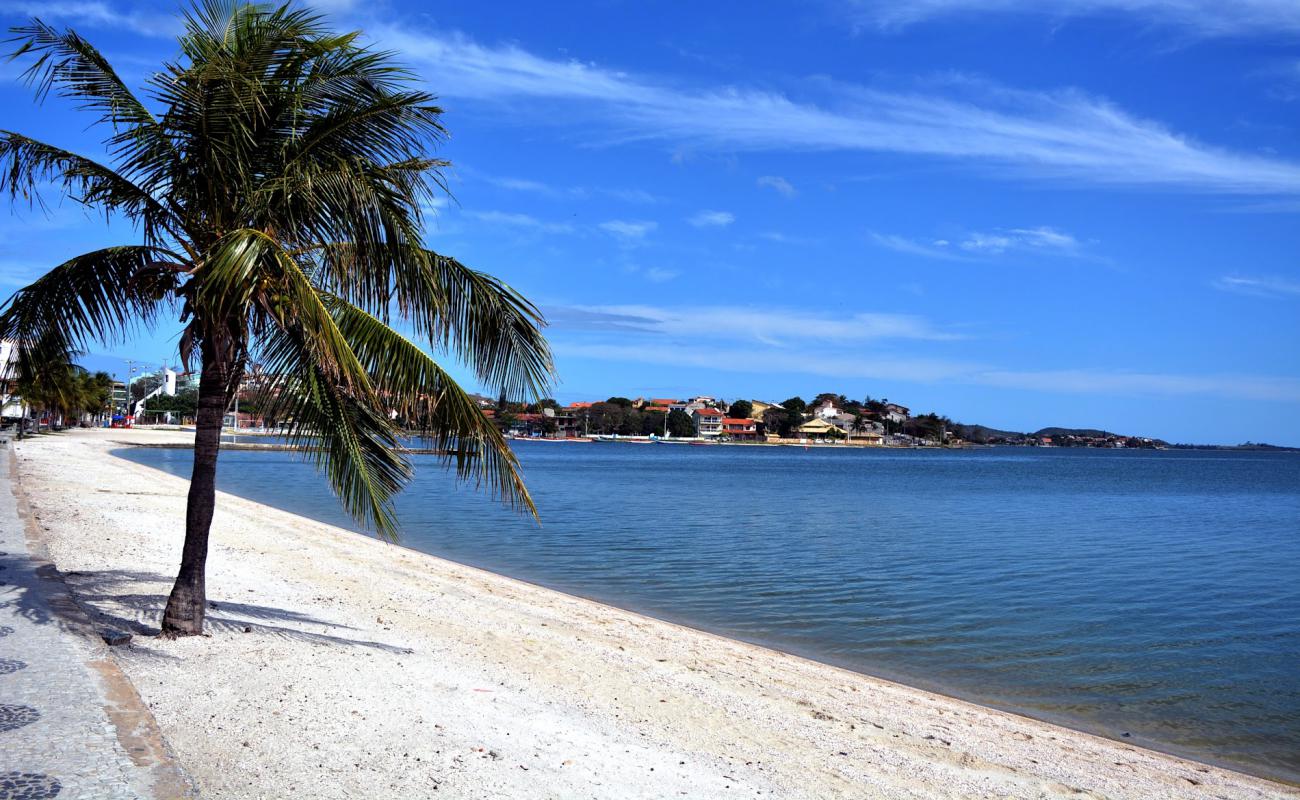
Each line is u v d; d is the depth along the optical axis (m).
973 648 13.51
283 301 7.59
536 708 7.78
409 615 12.02
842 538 28.78
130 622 9.14
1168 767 8.27
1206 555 26.22
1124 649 13.59
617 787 5.96
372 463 8.70
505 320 8.70
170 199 8.18
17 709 5.97
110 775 4.96
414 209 8.45
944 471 103.69
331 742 6.06
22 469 33.00
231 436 112.50
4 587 10.01
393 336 7.63
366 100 8.29
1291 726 9.93
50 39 7.61
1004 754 8.16
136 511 22.27
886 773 7.22
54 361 8.52
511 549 24.25
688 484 62.34
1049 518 39.22
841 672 11.51
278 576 14.21
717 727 8.06
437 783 5.52
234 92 7.53
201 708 6.50
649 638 12.41
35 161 7.84
